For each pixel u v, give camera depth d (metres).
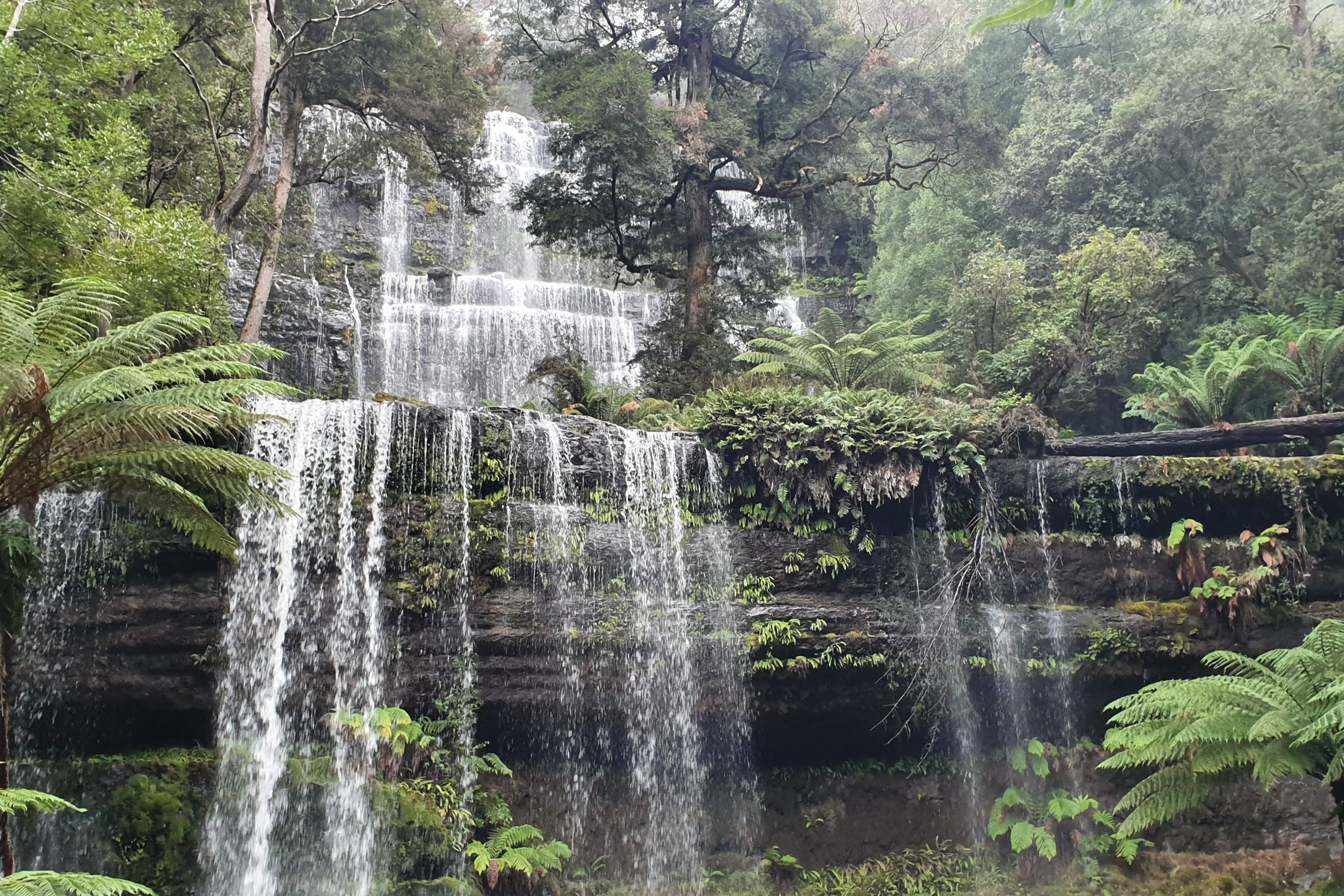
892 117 20.12
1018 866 12.11
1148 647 12.90
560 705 11.01
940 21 29.86
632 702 11.38
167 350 10.70
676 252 19.78
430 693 10.44
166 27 12.58
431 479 11.12
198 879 9.26
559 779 10.92
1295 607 13.01
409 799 9.73
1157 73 22.06
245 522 10.16
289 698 10.01
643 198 18.78
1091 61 24.75
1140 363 20.42
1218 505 13.32
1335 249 18.17
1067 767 12.66
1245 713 9.31
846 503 12.77
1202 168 21.20
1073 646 12.91
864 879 11.78
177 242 11.22
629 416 14.23
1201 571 13.12
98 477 7.42
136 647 9.65
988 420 13.62
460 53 19.53
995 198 23.84
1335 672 9.15
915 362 15.61
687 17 19.30
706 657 11.82
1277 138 19.56
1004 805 12.43
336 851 9.56
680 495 12.48
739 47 20.03
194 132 15.71
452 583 10.80
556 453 11.84
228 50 17.53
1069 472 13.40
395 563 10.67
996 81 28.22
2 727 6.42
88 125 12.30
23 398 6.22
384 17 17.73
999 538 13.19
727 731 11.91
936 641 12.64
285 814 9.66
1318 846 11.95
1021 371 16.77
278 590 10.19
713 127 18.03
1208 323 20.28
